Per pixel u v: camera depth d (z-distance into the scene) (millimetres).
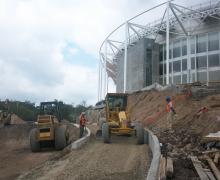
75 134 28719
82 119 23891
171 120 21812
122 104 21188
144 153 15391
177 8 38844
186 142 16172
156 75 44406
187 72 40094
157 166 10047
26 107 60750
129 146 17781
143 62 44094
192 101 25719
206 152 12477
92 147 17781
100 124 22203
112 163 13242
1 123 37875
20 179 12047
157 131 22062
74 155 15578
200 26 39469
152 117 28172
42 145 20078
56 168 13156
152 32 44406
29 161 16734
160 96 32719
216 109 20375
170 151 14102
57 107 21922
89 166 12781
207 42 38812
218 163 11352
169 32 41344
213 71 37875
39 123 19312
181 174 10320
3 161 17266
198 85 29766
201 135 16906
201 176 9633
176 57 42062
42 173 12484
